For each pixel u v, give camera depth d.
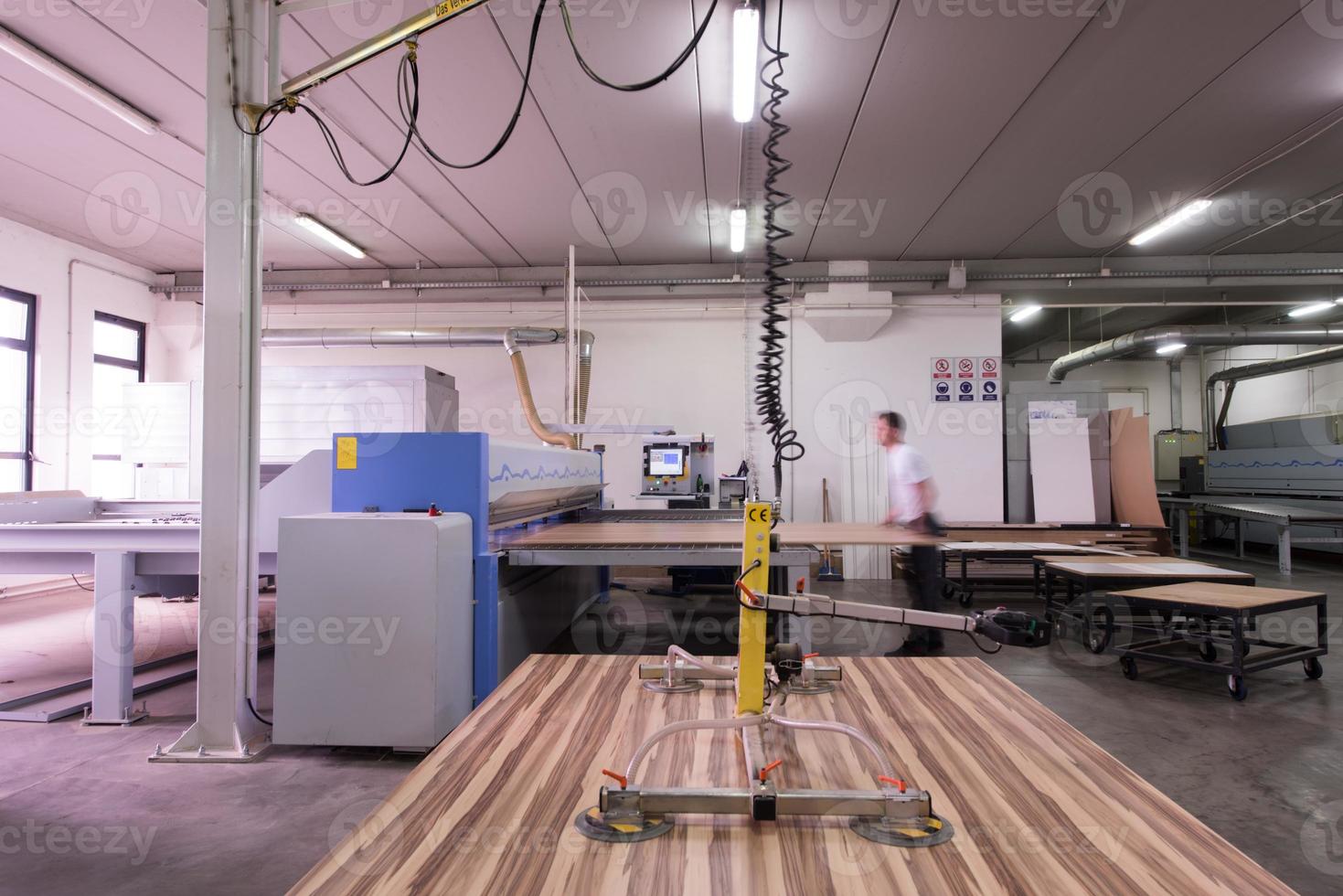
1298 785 2.33
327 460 2.93
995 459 7.00
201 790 2.24
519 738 1.01
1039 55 3.63
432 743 2.36
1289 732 2.82
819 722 0.93
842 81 3.85
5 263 5.89
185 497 6.05
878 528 3.66
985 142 4.52
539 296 7.25
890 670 1.35
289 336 6.97
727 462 7.21
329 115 4.23
